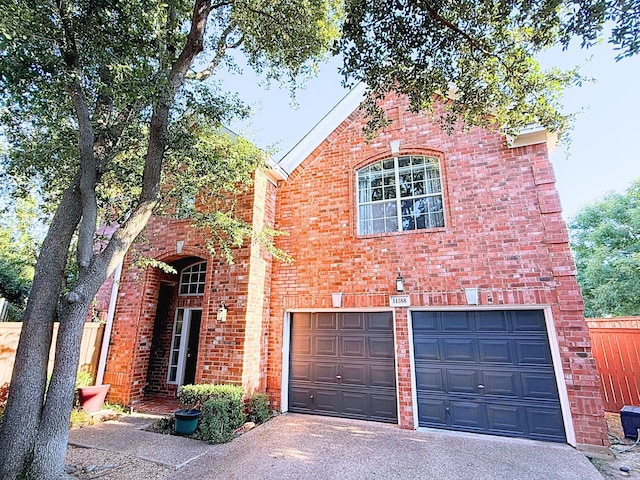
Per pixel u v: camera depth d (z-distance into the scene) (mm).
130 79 4195
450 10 4336
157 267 9203
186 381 9305
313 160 9422
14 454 3873
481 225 7227
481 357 6820
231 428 6398
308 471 4719
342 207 8664
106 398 8180
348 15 4406
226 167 7047
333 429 6684
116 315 8961
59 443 4102
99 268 4668
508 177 7289
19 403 4051
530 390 6371
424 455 5348
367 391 7488
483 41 4504
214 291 8188
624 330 8461
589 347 6008
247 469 4762
